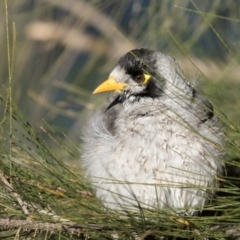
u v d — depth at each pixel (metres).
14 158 9.87
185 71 11.68
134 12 12.93
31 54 13.59
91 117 11.22
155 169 9.89
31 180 9.16
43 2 13.25
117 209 9.84
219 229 8.87
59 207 8.78
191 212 9.96
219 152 9.95
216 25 11.87
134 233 8.77
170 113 10.18
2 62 13.40
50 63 13.81
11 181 8.72
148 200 9.91
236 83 10.98
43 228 8.50
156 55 10.60
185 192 9.87
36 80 13.65
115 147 10.16
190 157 9.84
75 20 13.51
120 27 13.33
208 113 10.19
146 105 10.39
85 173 10.52
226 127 10.35
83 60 15.66
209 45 11.90
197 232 8.68
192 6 12.04
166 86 10.39
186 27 12.02
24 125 9.02
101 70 13.33
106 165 10.14
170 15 12.01
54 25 13.45
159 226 8.80
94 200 9.90
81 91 13.09
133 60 10.63
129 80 10.66
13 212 8.48
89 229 8.62
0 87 13.34
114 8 13.19
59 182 9.38
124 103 10.76
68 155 11.90
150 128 10.07
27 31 13.48
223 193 10.15
